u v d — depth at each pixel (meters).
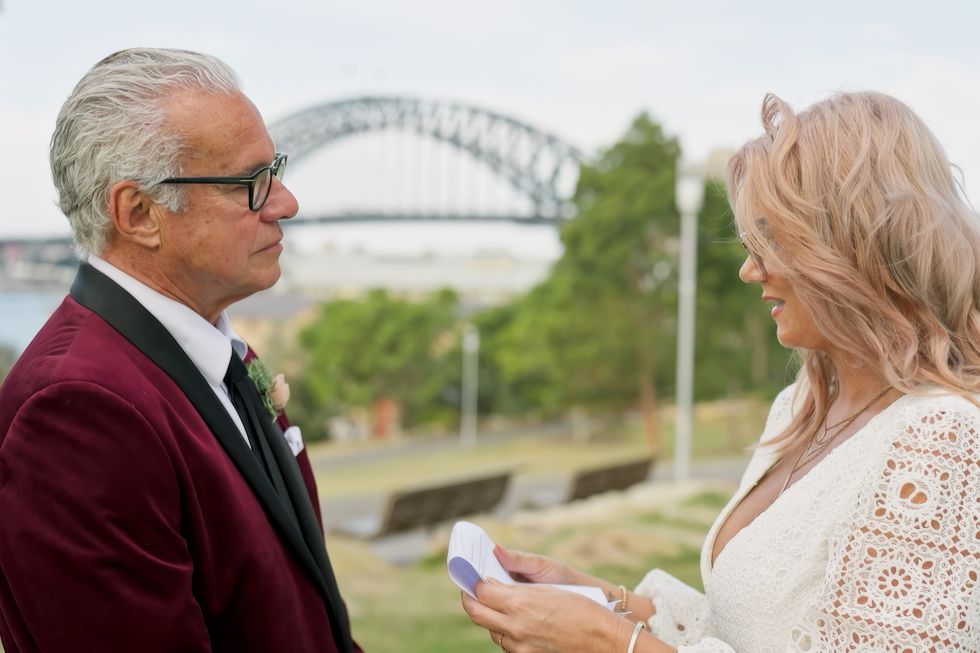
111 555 1.15
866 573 1.18
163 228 1.30
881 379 1.34
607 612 1.36
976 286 1.24
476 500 8.13
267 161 1.35
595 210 27.06
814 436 1.46
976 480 1.15
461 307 52.81
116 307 1.30
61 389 1.17
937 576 1.14
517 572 1.65
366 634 4.60
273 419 1.55
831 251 1.25
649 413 28.14
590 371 28.23
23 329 55.44
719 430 30.58
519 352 31.31
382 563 6.16
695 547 6.42
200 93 1.29
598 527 7.07
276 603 1.34
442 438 38.31
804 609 1.24
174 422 1.27
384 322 41.09
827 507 1.28
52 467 1.15
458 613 4.98
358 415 41.50
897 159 1.24
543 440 35.31
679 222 26.81
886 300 1.24
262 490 1.38
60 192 1.32
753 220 1.32
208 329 1.38
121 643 1.15
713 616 1.49
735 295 25.56
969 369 1.24
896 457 1.19
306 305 62.88
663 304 26.92
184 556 1.22
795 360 1.71
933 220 1.22
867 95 1.31
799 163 1.28
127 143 1.25
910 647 1.12
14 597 1.20
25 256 80.25
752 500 1.50
